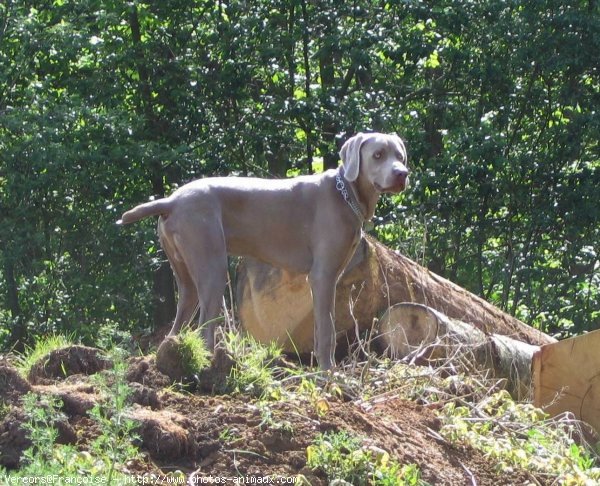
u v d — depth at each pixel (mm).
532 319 17516
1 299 15523
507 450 6891
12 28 15930
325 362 8023
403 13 17078
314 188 8219
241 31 16672
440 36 17266
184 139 16984
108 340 8547
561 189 17172
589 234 17500
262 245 8227
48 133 14781
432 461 6578
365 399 7266
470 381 8078
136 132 16375
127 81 16906
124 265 15609
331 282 8141
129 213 8000
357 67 16469
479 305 10492
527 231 17438
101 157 15078
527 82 17766
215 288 7977
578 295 17484
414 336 9234
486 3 16875
